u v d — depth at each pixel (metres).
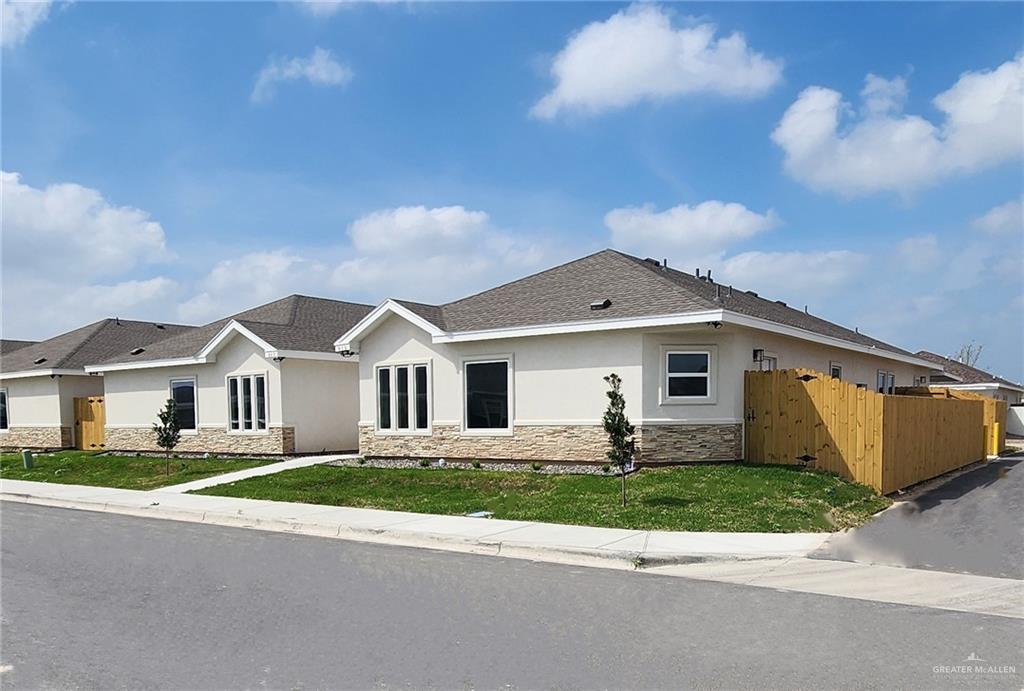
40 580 8.93
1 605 7.73
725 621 6.93
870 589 8.15
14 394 33.62
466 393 19.19
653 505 12.71
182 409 26.27
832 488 14.03
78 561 10.12
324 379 24.56
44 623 7.05
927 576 8.70
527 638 6.45
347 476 18.20
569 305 18.22
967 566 9.18
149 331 36.56
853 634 6.52
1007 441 35.50
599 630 6.66
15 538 12.20
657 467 16.33
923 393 27.50
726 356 16.50
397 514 13.50
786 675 5.55
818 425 15.70
